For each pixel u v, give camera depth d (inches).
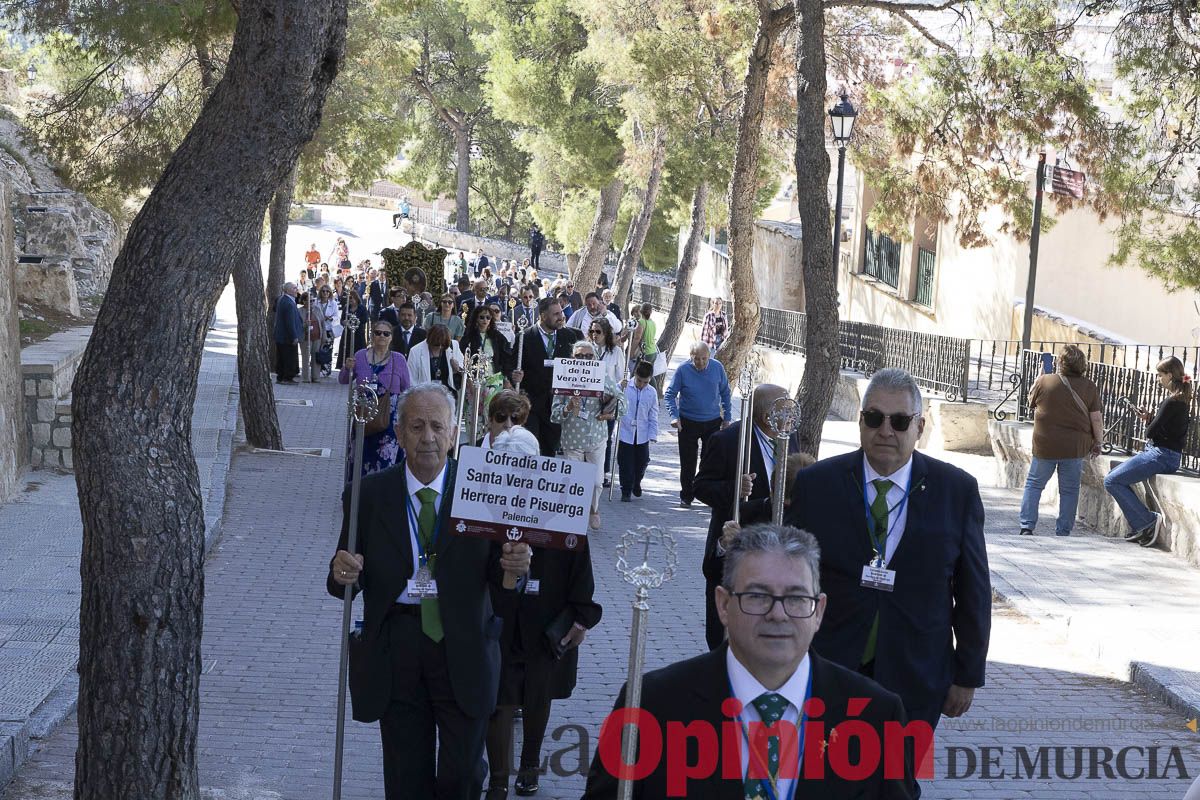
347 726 293.0
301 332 1048.2
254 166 198.5
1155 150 615.5
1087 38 627.2
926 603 200.5
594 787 134.4
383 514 207.6
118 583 190.2
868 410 202.5
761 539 130.3
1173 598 406.0
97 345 193.8
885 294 1277.1
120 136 708.7
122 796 189.2
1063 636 374.3
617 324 815.1
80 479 192.7
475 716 205.0
